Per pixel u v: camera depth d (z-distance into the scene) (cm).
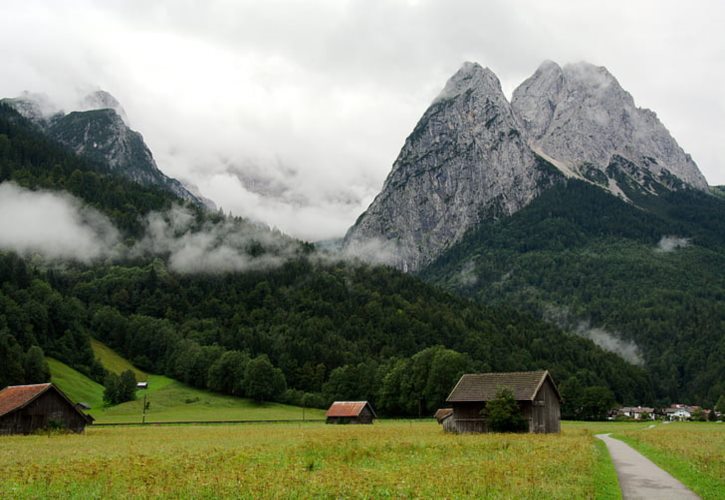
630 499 2777
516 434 7575
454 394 8669
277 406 16788
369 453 4609
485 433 7881
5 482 3162
